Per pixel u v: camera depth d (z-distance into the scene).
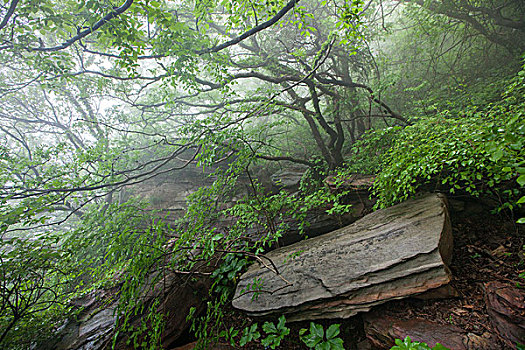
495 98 4.70
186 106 7.31
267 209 4.76
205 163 3.97
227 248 4.23
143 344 2.51
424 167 3.03
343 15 3.34
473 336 2.13
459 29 7.58
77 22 3.29
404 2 7.26
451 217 3.91
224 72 4.91
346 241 3.62
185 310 3.86
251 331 2.93
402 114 6.68
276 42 6.92
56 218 8.82
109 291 4.17
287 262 3.79
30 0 2.83
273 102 4.86
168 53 4.00
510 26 6.15
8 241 2.85
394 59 9.05
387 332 2.54
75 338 3.39
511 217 3.38
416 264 2.67
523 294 2.11
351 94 6.31
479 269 2.89
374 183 4.08
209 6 3.84
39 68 4.20
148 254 2.75
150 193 7.69
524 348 1.82
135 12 2.93
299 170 7.63
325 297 2.95
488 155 2.51
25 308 3.12
